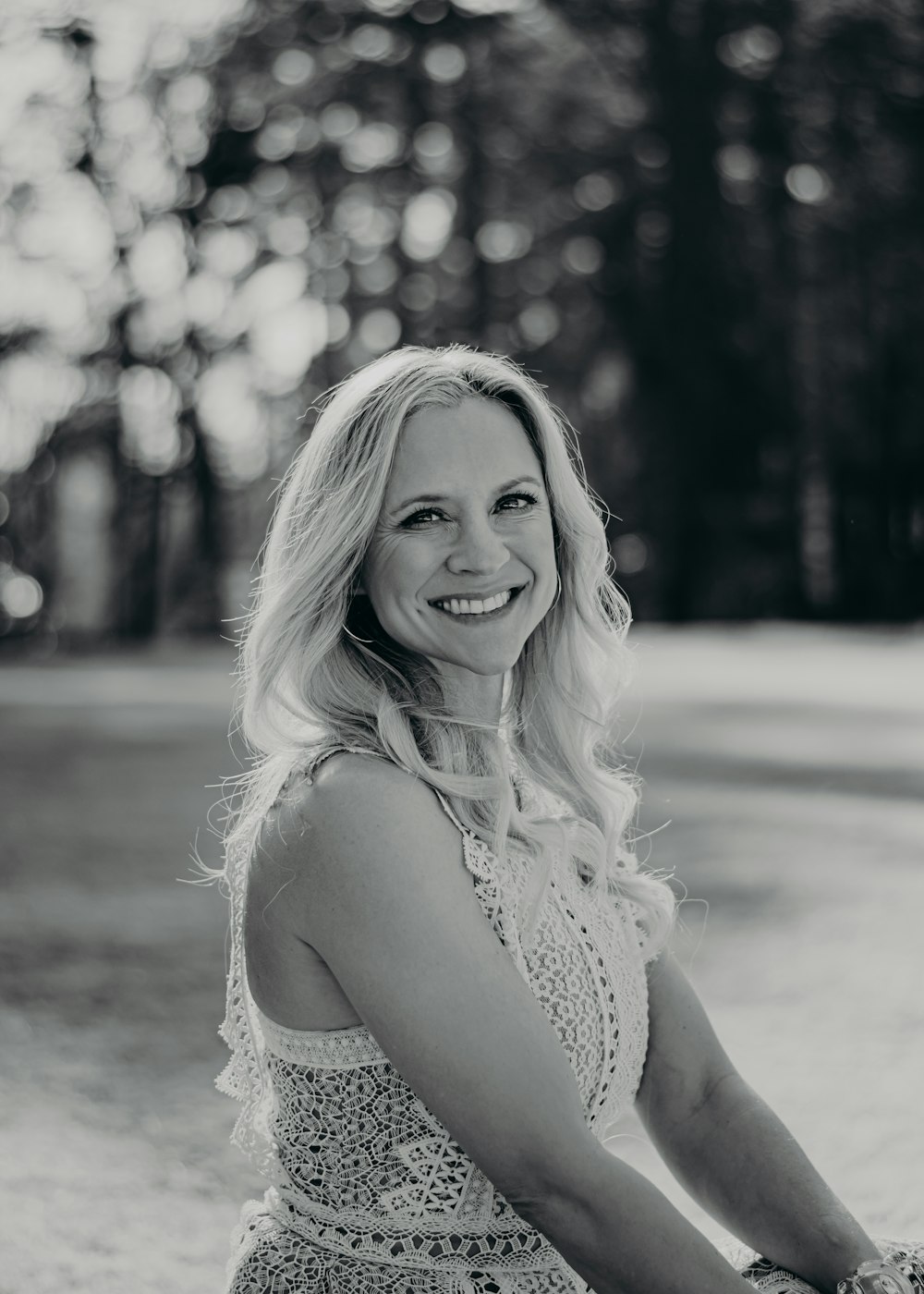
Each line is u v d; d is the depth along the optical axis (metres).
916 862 7.96
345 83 39.41
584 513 2.42
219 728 16.83
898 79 39.00
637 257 39.97
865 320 41.47
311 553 2.21
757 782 11.22
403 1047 2.01
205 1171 3.98
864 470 42.09
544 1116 1.98
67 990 5.79
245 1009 2.28
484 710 2.42
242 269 41.09
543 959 2.13
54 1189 3.85
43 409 41.09
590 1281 2.01
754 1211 2.37
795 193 40.84
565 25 38.94
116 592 42.91
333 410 2.26
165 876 8.12
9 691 22.78
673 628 37.25
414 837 2.04
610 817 2.50
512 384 2.33
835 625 39.00
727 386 39.50
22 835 9.49
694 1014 2.51
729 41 39.72
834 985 5.57
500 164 40.78
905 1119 4.22
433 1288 2.10
